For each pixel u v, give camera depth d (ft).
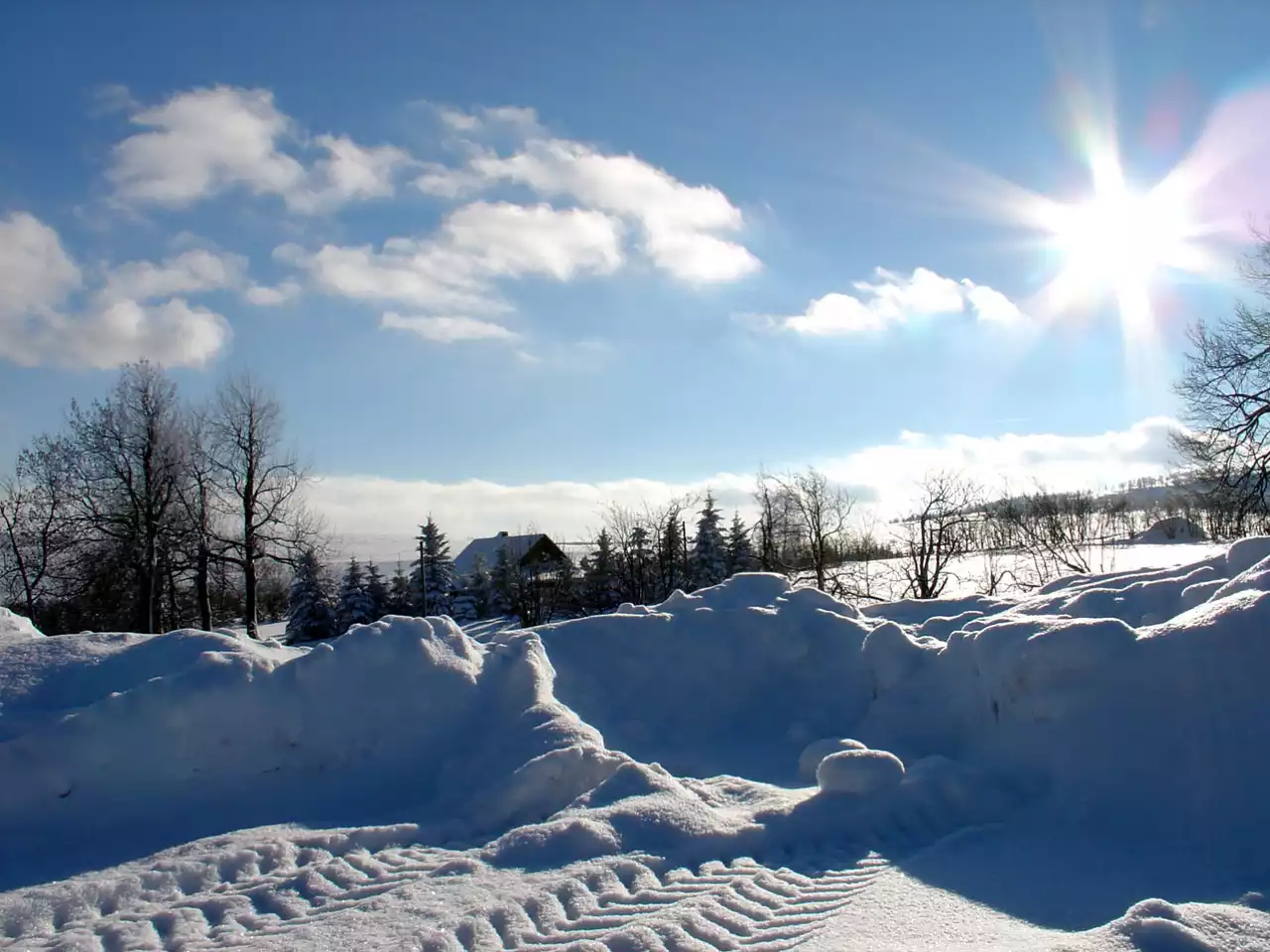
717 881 13.75
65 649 20.38
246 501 95.71
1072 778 16.75
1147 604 23.94
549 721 19.39
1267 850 13.34
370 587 133.90
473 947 11.66
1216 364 71.67
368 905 13.12
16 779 16.48
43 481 95.45
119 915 13.38
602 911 12.62
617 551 126.82
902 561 104.99
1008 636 19.60
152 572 93.09
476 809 17.47
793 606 27.25
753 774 21.43
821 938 11.59
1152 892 12.89
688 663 25.53
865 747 21.16
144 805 17.35
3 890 14.67
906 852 15.28
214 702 18.40
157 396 95.14
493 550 185.88
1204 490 78.13
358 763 19.42
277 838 15.96
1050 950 10.55
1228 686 15.28
